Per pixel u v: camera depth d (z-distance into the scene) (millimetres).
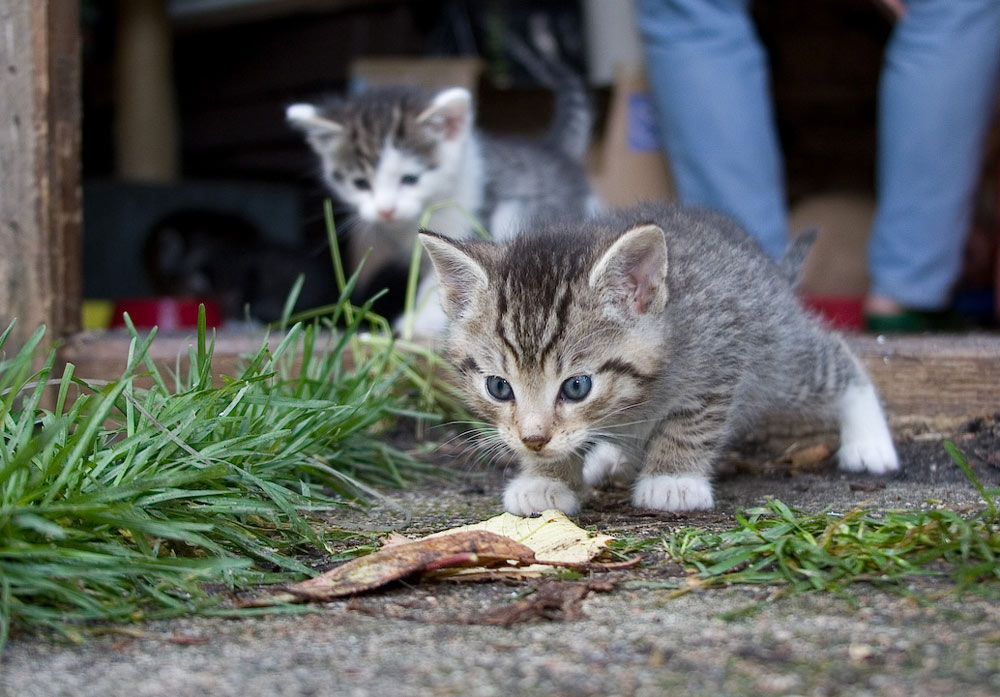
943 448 732
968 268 1158
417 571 564
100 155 1463
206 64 1445
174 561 555
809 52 1229
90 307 1079
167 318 1071
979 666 502
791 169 1245
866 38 1225
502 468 729
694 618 536
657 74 949
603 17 1180
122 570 549
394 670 509
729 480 703
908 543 570
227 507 587
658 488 664
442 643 524
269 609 546
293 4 1364
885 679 498
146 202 1245
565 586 558
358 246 1119
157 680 506
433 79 1203
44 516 553
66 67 760
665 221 721
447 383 761
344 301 754
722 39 924
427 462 735
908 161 934
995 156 1145
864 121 1241
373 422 706
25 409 624
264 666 513
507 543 571
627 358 662
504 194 1022
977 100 922
